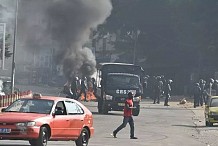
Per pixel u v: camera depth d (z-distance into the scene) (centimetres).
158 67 12306
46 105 2842
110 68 6306
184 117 6019
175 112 6744
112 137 3791
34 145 2705
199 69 11588
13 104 2897
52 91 11100
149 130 4466
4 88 7588
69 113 2928
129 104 3759
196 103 7838
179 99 9988
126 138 3772
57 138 2820
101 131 4188
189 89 11631
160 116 6016
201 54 11625
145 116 5931
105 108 5928
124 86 5928
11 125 2644
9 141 3253
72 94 7169
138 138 3806
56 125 2795
